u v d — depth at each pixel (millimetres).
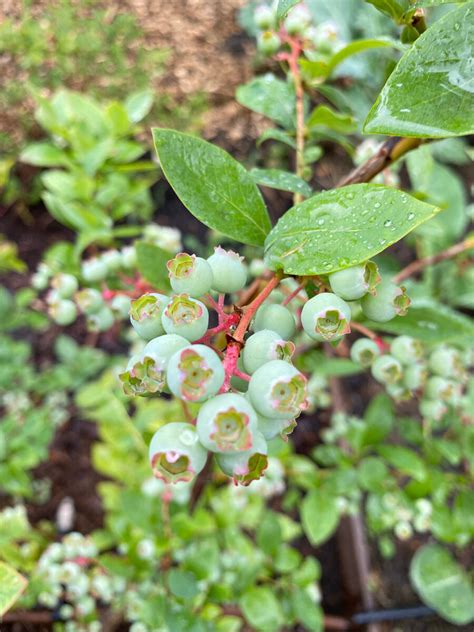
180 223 445
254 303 91
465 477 253
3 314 317
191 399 77
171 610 199
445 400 192
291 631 327
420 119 76
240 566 229
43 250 436
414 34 111
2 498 354
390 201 83
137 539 234
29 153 243
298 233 89
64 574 233
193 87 481
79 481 370
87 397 294
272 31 167
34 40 457
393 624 343
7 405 350
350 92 200
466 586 287
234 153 467
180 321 87
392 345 148
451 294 340
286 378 81
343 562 359
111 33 481
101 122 254
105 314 172
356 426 257
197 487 267
